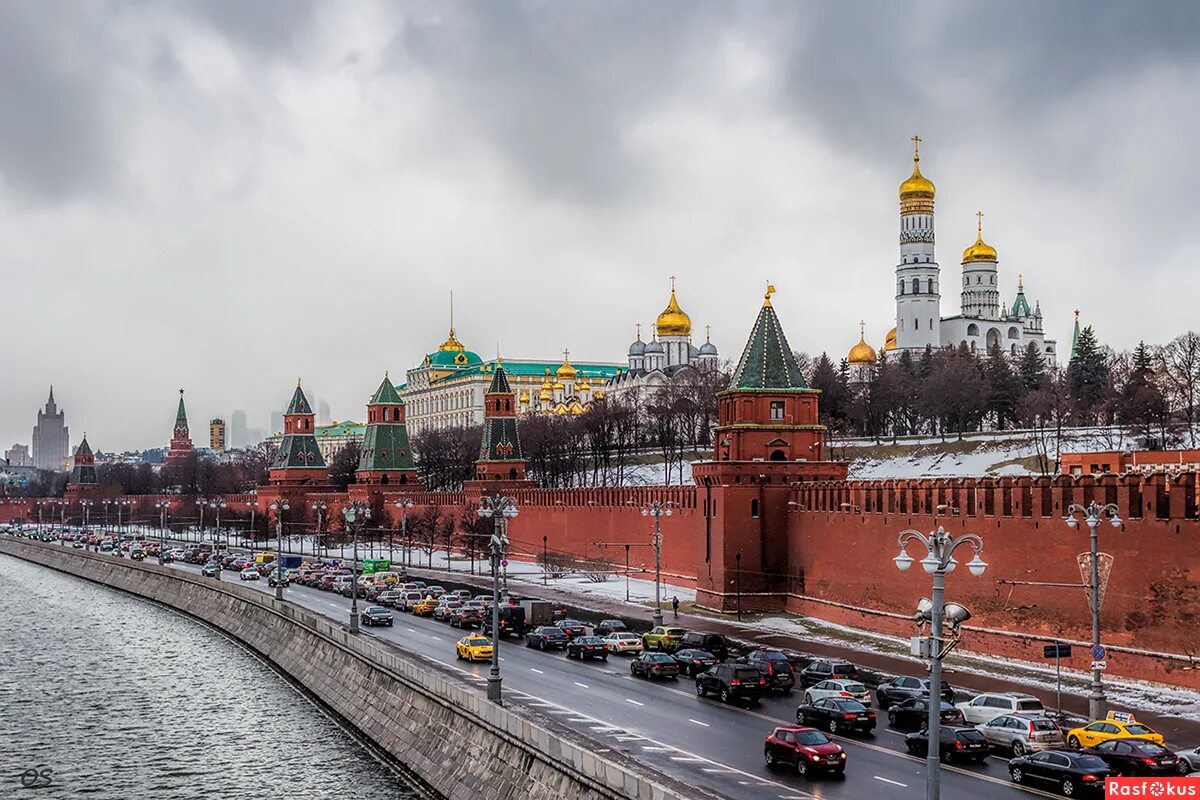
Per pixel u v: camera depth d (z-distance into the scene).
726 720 66.38
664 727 64.06
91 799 66.06
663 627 95.75
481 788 57.03
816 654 90.00
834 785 52.22
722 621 110.62
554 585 144.75
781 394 119.06
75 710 88.69
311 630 100.94
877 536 102.19
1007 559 87.19
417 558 198.00
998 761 58.06
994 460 185.50
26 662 111.12
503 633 102.88
